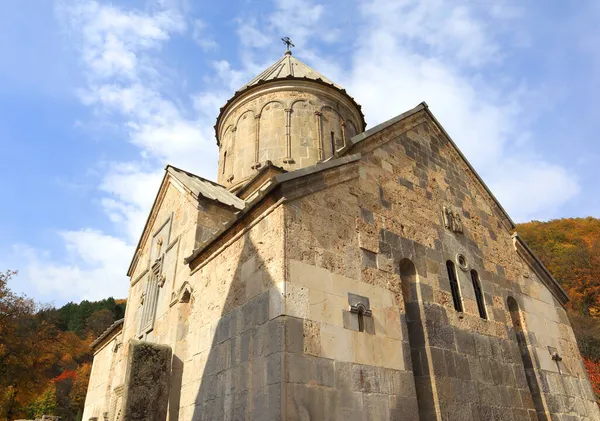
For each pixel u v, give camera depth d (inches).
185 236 463.8
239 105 725.3
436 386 334.3
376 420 276.5
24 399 1341.0
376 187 390.6
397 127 458.0
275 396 245.3
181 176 526.3
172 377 378.0
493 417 367.2
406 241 388.8
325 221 322.7
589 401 490.3
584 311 1669.5
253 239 323.0
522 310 484.4
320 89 713.6
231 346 310.7
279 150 653.9
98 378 757.3
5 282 1378.0
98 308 3171.8
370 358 295.6
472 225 487.8
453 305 398.3
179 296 421.7
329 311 288.7
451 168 507.8
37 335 1459.2
